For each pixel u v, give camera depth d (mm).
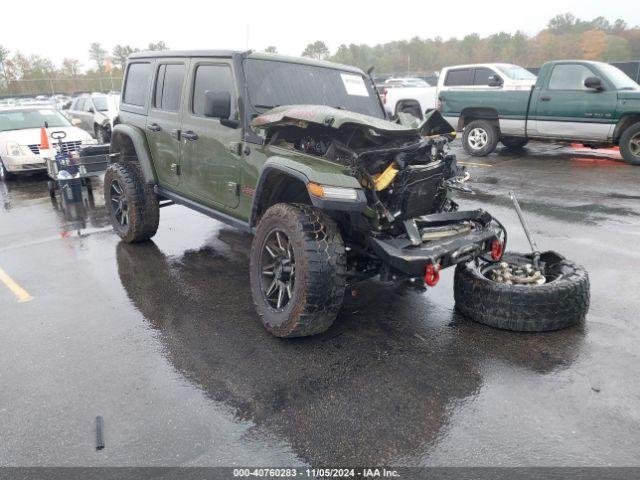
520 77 12406
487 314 3686
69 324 3943
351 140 3666
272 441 2611
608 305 4066
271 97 4270
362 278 3736
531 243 4152
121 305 4285
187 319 4008
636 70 20219
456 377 3135
